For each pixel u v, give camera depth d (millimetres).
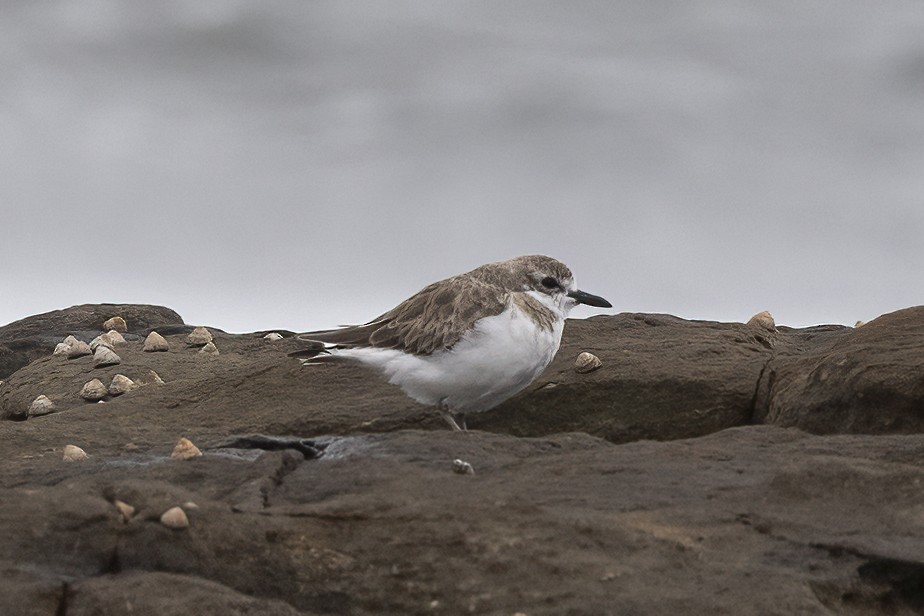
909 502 11180
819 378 16219
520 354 15969
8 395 22156
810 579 9805
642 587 9562
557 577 9711
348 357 16594
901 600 10125
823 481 11523
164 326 27031
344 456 13398
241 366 22375
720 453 13219
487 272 16922
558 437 14383
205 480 12297
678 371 18203
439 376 16000
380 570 9859
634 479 12195
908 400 15102
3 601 8945
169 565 9805
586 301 17188
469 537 10117
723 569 9875
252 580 9797
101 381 21672
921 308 18078
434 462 13148
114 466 13641
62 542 9820
